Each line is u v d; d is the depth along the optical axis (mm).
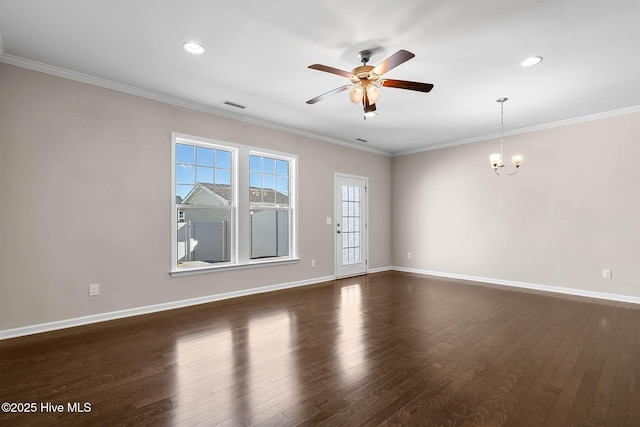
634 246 4234
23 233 3021
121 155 3590
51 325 3152
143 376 2279
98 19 2414
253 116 4668
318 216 5648
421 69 3225
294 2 2236
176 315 3678
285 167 5305
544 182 4992
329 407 1908
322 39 2705
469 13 2348
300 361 2516
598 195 4508
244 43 2764
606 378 2244
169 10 2316
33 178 3074
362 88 2760
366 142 6207
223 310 3885
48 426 1734
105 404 1940
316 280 5574
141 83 3564
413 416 1818
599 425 1738
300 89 3732
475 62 3082
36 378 2250
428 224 6469
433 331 3180
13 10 2295
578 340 2947
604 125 4465
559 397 2012
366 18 2418
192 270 4078
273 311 3852
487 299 4434
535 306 4078
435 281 5719
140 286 3701
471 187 5836
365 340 2945
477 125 5090
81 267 3326
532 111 4438
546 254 4969
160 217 3861
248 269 4680
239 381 2213
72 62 3088
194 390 2098
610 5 2246
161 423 1761
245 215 4672
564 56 2963
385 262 6965
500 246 5457
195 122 4176
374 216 6727
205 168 4375
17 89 3004
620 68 3191
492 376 2277
